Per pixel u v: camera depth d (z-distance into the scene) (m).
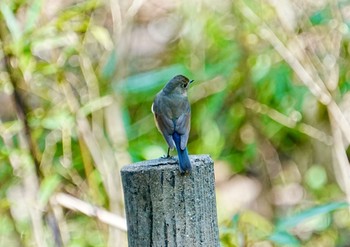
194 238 5.09
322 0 11.89
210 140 12.21
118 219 9.39
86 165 10.45
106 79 11.35
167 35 13.35
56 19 9.98
